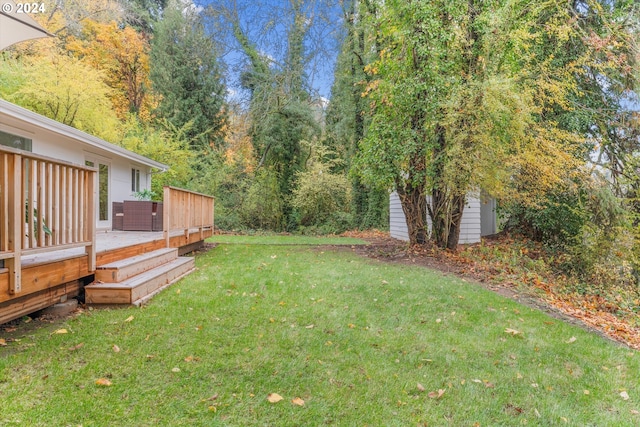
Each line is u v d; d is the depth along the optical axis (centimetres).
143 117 1803
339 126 1614
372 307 410
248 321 345
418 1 709
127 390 219
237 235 1348
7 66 1019
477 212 995
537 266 764
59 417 191
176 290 440
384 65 839
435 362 285
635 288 712
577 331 374
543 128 809
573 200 876
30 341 276
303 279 521
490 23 676
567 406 236
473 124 668
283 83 1571
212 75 1883
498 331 357
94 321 324
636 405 240
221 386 231
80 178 363
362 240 1149
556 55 915
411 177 802
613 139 952
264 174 1591
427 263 690
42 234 304
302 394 230
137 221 873
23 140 639
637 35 840
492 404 233
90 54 1641
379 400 229
